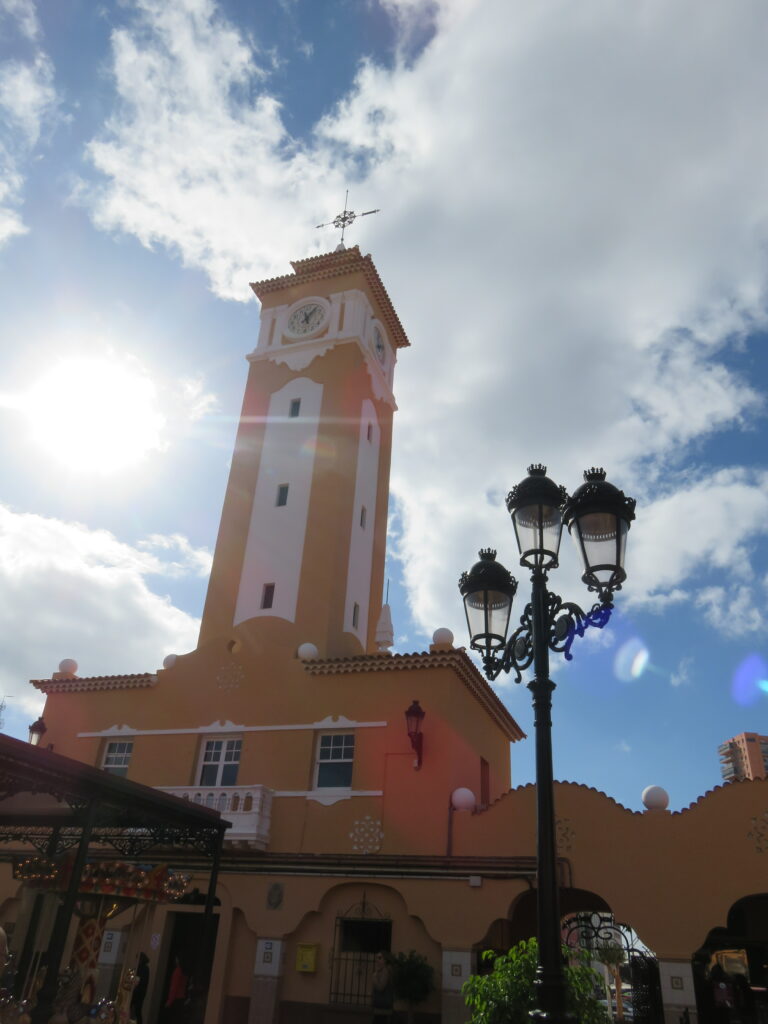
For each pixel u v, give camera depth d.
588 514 8.46
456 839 19.00
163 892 10.63
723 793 17.70
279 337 33.00
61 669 26.17
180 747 22.98
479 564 9.88
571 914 21.88
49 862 10.95
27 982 12.59
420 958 17.61
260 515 28.52
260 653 23.62
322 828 20.22
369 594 29.30
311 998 18.42
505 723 27.00
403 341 36.94
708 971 20.23
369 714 21.44
